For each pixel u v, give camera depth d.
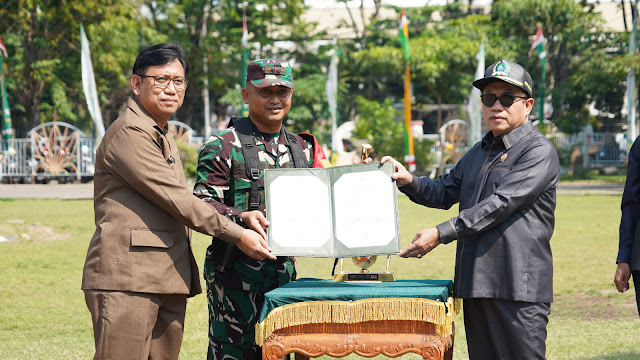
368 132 30.20
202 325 5.50
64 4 23.88
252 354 3.33
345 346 2.68
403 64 32.62
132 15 25.80
